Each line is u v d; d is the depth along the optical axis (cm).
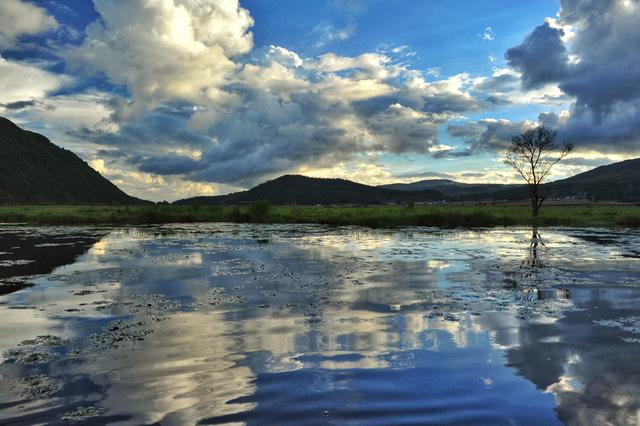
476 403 604
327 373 709
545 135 5272
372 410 582
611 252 2336
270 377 695
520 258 2122
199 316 1081
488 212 5425
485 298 1257
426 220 5062
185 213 6494
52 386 675
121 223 5956
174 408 596
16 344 884
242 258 2170
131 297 1312
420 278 1591
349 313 1095
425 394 631
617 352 805
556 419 561
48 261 2127
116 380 694
